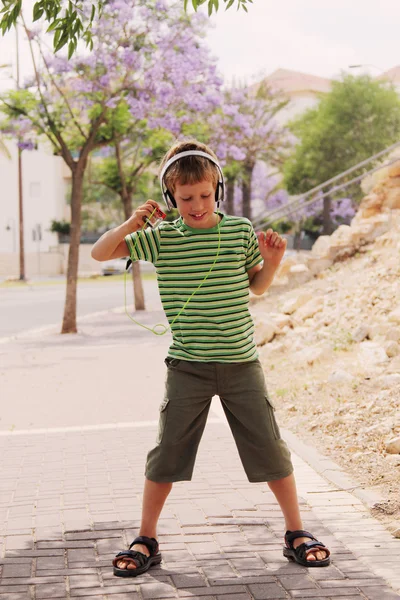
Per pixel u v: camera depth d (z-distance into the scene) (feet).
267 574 11.46
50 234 220.23
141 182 78.84
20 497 16.02
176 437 11.71
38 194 221.66
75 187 58.85
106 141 62.13
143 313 73.15
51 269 207.62
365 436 19.51
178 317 11.68
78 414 25.88
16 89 58.18
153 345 48.01
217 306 11.50
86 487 16.74
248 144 128.88
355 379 25.66
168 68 58.18
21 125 59.36
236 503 15.08
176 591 10.92
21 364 40.16
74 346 48.73
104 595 10.82
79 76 57.93
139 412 26.02
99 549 12.76
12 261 207.51
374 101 149.28
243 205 140.87
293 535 11.98
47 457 19.67
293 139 155.02
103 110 58.39
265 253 11.78
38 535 13.52
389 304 33.04
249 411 11.72
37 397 29.68
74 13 15.75
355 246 45.24
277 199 169.89
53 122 58.70
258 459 11.83
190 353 11.70
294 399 25.20
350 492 15.74
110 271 178.40
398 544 12.61
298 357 31.27
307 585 10.99
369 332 30.83
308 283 44.16
